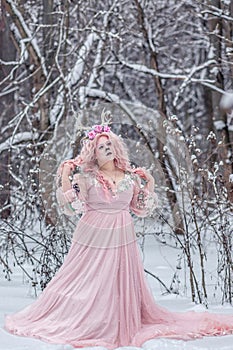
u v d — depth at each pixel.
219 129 14.28
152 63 15.48
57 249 7.95
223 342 5.37
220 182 8.05
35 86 14.55
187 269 9.26
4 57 16.09
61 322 5.49
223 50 14.62
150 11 17.92
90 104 13.99
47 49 15.28
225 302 7.31
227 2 14.02
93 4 17.12
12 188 13.61
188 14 17.50
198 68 14.18
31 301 7.17
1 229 8.84
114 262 5.55
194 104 23.00
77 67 14.02
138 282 5.72
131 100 21.03
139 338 5.35
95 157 5.81
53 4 15.28
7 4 13.90
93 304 5.43
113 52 14.64
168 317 5.88
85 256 5.68
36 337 5.38
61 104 13.61
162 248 10.97
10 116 16.05
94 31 13.83
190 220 8.12
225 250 7.48
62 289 5.65
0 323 5.97
